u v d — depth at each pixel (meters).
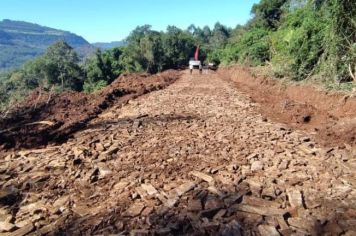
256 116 11.05
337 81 12.52
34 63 60.03
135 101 14.68
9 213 5.19
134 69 55.16
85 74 61.19
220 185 5.83
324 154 7.18
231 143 8.06
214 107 12.85
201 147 7.81
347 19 12.10
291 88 14.95
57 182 6.15
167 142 8.23
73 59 63.62
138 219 4.85
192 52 71.00
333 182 5.88
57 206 5.32
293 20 21.00
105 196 5.58
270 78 18.58
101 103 13.54
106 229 4.63
